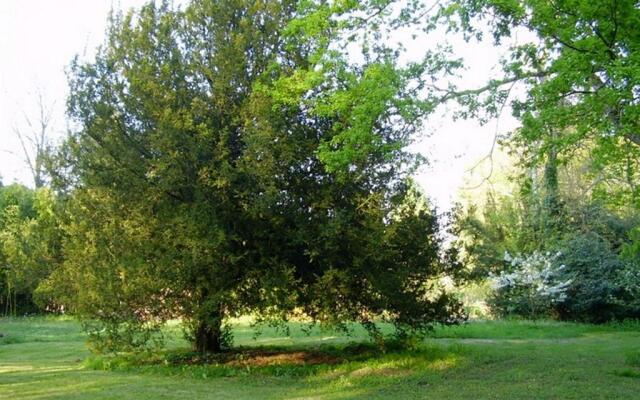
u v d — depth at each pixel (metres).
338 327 12.72
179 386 10.72
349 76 10.30
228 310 12.66
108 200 12.70
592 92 9.27
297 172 12.22
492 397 8.86
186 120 11.72
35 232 18.16
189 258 11.45
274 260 11.92
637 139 9.97
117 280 11.90
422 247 12.57
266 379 11.44
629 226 24.05
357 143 10.41
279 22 12.98
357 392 9.70
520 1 9.03
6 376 12.31
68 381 11.43
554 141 9.59
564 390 9.22
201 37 13.09
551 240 24.98
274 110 11.36
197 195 11.77
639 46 8.57
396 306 12.55
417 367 11.83
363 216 12.11
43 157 13.85
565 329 20.67
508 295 26.16
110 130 12.56
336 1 10.45
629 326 22.67
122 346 12.62
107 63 12.84
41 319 31.75
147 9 13.24
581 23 8.81
